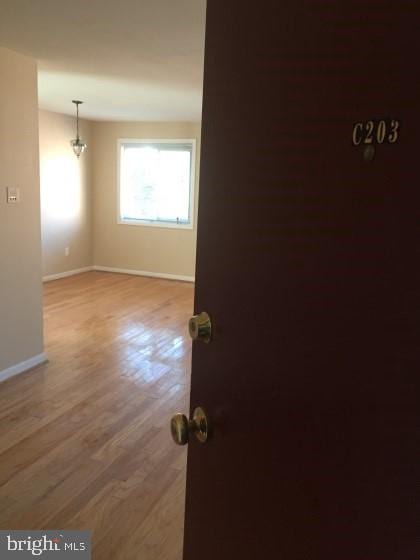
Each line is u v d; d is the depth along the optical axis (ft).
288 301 1.96
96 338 12.91
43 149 18.67
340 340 1.69
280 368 2.03
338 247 1.68
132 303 16.93
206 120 2.59
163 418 8.50
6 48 9.07
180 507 6.11
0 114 9.16
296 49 1.84
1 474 6.68
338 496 1.74
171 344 12.59
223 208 2.45
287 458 2.02
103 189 21.95
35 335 10.69
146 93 13.52
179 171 20.61
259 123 2.10
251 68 2.14
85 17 7.36
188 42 8.55
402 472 1.46
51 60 9.91
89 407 8.83
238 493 2.41
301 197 1.86
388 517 1.52
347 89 1.61
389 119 1.44
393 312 1.47
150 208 21.53
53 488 6.41
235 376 2.39
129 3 6.74
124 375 10.41
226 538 2.54
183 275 21.30
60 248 20.56
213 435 2.65
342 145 1.64
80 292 18.37
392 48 1.42
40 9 7.04
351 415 1.66
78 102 15.55
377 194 1.51
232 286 2.39
